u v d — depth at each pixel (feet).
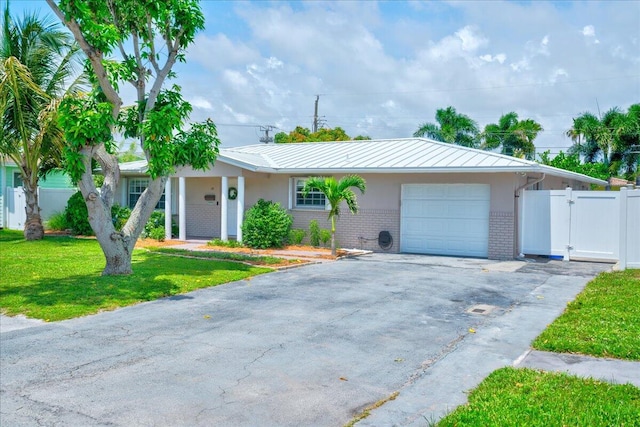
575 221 48.96
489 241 50.44
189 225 71.31
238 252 53.72
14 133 56.85
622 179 113.70
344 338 23.21
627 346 20.66
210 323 25.73
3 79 47.70
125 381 18.04
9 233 72.23
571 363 19.44
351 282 36.96
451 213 53.06
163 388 17.43
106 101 35.42
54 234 70.28
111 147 37.27
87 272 38.60
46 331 24.25
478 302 30.55
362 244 57.41
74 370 19.12
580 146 126.00
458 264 46.29
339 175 58.08
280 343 22.44
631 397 15.85
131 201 75.46
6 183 83.35
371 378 18.43
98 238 36.94
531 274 40.55
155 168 34.35
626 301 28.68
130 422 14.96
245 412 15.65
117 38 32.24
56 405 16.07
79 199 68.85
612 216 47.55
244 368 19.35
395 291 33.78
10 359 20.31
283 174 62.23
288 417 15.33
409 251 55.31
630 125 118.52
